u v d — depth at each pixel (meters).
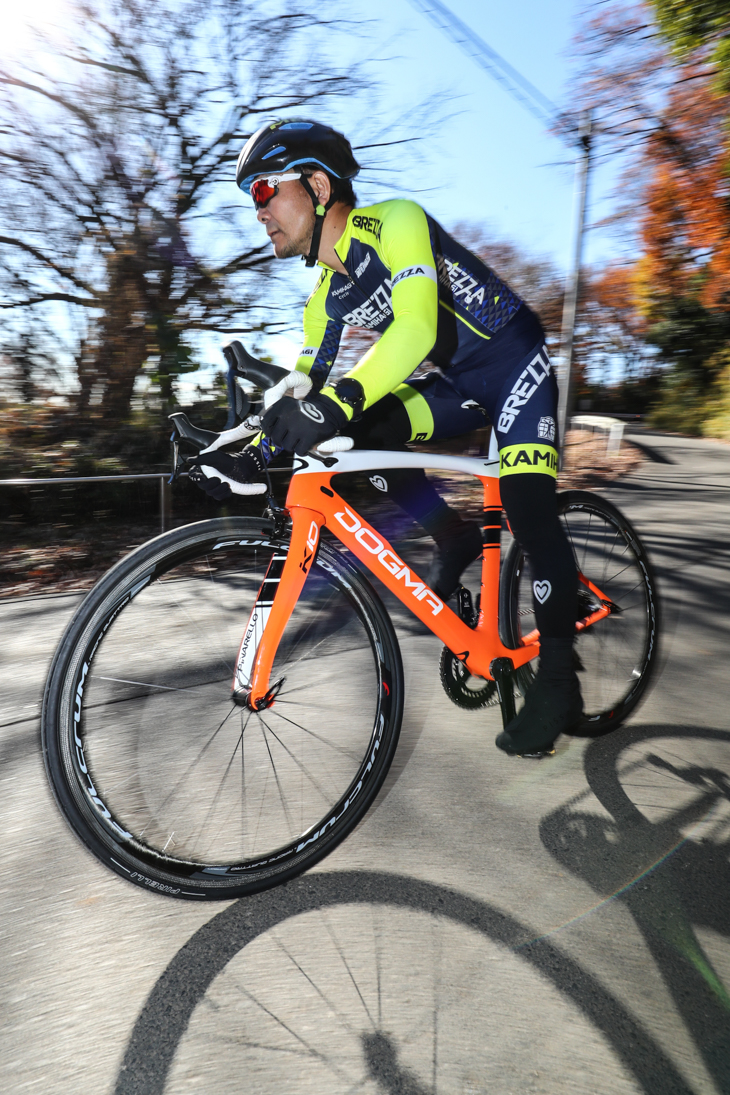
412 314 1.41
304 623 1.94
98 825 1.34
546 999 1.25
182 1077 1.10
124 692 2.22
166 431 6.46
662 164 18.38
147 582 1.37
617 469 10.77
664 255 21.83
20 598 3.80
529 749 1.74
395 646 1.64
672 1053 1.15
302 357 1.87
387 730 1.62
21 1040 1.16
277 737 2.03
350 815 1.59
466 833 1.71
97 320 6.95
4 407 6.43
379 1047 1.16
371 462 1.56
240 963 1.32
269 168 1.45
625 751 2.10
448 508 1.87
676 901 1.49
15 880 1.55
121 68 7.04
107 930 1.41
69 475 5.35
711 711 2.37
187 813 1.72
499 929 1.41
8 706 2.42
